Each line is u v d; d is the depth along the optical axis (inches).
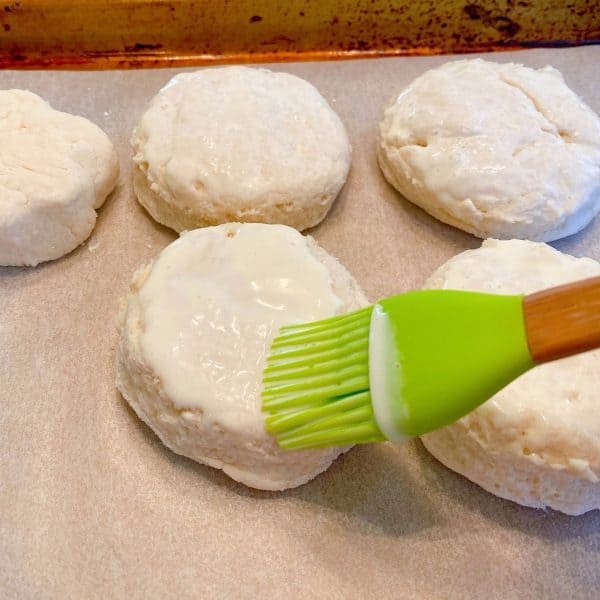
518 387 7.6
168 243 9.8
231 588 7.5
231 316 7.9
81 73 11.2
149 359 7.7
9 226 8.9
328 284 8.3
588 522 8.1
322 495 8.2
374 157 10.9
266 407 7.1
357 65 11.7
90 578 7.5
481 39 12.2
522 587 7.7
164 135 9.7
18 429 8.3
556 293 5.6
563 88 10.6
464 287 8.4
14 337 9.0
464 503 8.2
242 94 10.0
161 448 8.3
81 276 9.5
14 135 9.6
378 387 6.1
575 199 9.6
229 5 11.3
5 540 7.6
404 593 7.6
